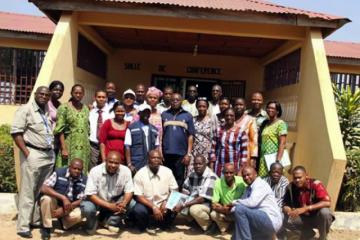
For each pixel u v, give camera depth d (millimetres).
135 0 8227
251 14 8227
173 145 7121
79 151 6754
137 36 10891
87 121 6922
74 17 8508
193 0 8906
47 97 6258
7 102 12641
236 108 7180
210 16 8242
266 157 7074
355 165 8117
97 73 11445
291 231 6523
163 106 7898
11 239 6051
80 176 6410
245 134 7035
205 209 6703
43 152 6250
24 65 12680
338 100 9109
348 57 12906
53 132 6625
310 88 8227
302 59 8805
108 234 6512
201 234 6770
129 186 6523
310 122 8086
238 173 6992
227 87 12977
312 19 8203
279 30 8742
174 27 8656
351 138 8781
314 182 6449
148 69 12906
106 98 7707
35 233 6375
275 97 11055
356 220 7492
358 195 8102
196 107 7543
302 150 8398
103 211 6691
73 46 8625
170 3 8180
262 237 6098
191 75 12945
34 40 12555
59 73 7938
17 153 7066
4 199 7453
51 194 6172
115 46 12508
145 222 6641
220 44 11164
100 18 8672
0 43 12547
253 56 12625
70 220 6402
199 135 7281
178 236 6609
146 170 6691
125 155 6961
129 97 7402
